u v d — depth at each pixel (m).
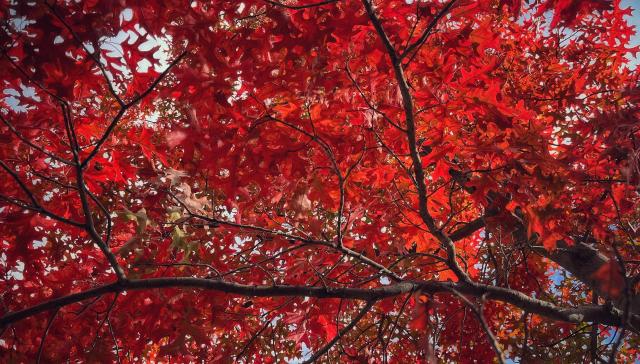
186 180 4.54
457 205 5.38
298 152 3.40
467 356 5.46
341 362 5.18
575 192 3.32
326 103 3.44
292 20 3.19
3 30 2.74
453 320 5.32
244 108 3.25
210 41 3.10
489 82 3.21
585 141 3.38
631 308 3.45
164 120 5.20
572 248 3.78
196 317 3.68
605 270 2.40
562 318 3.11
